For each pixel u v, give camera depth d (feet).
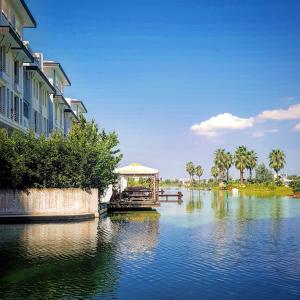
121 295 37.76
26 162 97.04
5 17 106.73
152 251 57.57
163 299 36.91
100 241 65.36
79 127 123.75
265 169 472.44
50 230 78.48
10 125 103.45
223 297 37.68
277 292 39.17
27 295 37.55
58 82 185.37
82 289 39.47
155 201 136.67
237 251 58.03
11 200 95.14
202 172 610.65
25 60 121.60
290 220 99.45
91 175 103.71
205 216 110.22
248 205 159.22
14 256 53.16
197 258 53.16
